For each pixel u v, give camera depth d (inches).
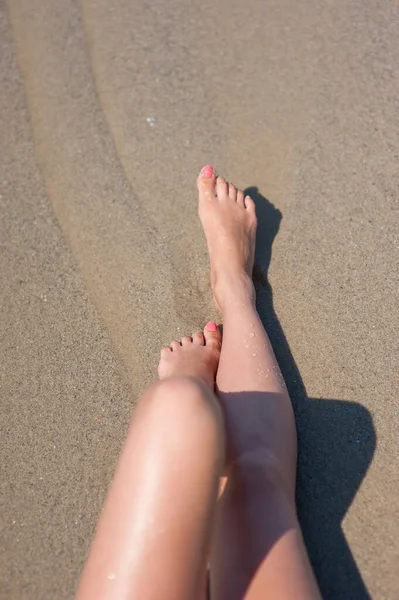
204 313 37.8
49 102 45.3
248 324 35.0
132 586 25.2
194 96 44.1
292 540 27.8
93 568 26.1
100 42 46.9
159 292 38.5
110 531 26.3
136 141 43.1
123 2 48.1
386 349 35.1
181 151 42.3
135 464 26.5
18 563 32.4
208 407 26.8
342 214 39.1
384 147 40.7
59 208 41.7
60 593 31.5
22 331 38.3
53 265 40.1
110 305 38.5
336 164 40.6
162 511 25.7
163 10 47.4
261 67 44.4
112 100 44.7
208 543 26.2
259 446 30.4
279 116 42.6
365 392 34.2
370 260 37.6
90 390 36.3
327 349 35.6
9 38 48.0
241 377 32.9
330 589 30.2
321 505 32.0
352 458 32.9
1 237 41.2
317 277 37.6
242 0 46.9
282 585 26.4
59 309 38.7
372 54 43.7
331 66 43.7
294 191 40.3
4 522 33.4
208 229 38.7
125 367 36.7
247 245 38.2
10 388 36.8
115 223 40.7
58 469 34.4
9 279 39.9
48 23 48.2
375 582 30.1
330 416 34.0
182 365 34.5
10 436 35.5
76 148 43.4
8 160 43.6
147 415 26.9
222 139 42.4
